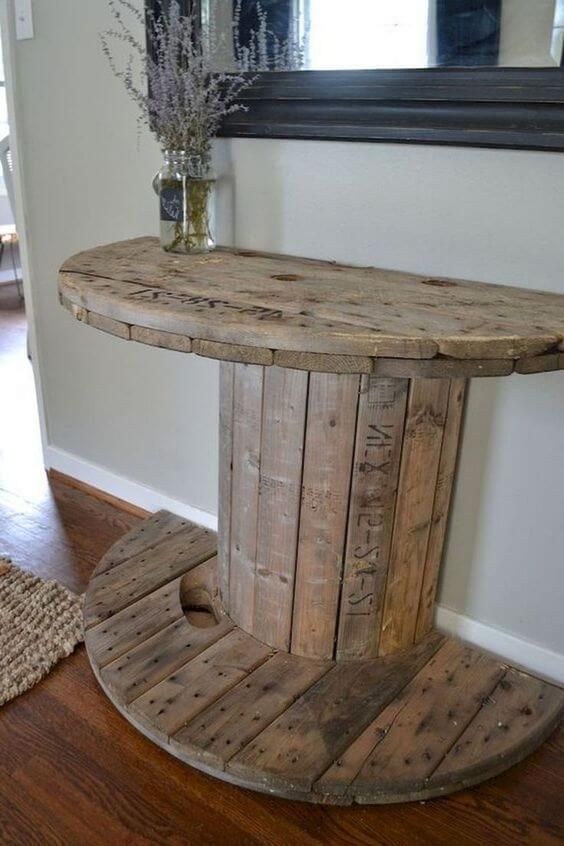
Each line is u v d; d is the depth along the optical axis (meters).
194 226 1.48
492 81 1.21
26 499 2.20
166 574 1.71
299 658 1.43
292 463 1.29
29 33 1.84
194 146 1.45
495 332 0.96
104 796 1.21
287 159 1.50
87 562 1.88
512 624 1.51
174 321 1.00
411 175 1.36
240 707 1.31
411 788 1.19
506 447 1.40
